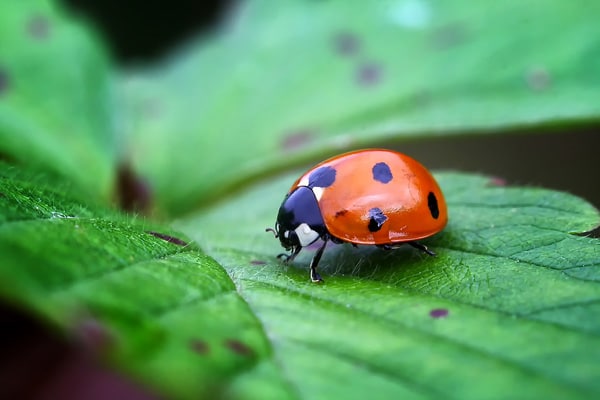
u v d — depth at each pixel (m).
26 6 0.09
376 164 0.07
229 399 0.05
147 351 0.05
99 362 0.05
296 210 0.07
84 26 0.09
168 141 0.09
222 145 0.09
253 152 0.09
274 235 0.07
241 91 0.09
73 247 0.06
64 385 0.07
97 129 0.08
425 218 0.07
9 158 0.08
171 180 0.08
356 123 0.09
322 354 0.06
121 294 0.06
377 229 0.07
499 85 0.08
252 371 0.06
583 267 0.06
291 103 0.09
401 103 0.09
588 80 0.08
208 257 0.07
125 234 0.06
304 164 0.08
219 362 0.06
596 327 0.06
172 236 0.07
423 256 0.07
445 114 0.08
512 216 0.07
